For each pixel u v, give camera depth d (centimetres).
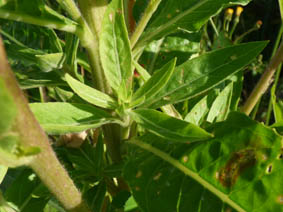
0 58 10
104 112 20
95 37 20
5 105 9
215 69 20
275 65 28
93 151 26
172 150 20
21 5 17
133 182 20
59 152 26
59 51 25
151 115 19
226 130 20
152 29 23
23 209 22
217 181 19
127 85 20
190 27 23
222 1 23
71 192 16
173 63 18
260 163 18
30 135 12
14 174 28
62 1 19
